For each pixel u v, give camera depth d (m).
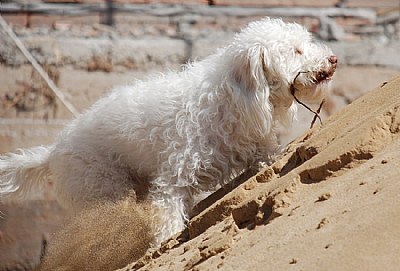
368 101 9.02
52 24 17.98
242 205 7.93
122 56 17.83
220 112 10.80
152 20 18.23
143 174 11.27
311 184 7.69
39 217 16.98
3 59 17.58
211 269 7.10
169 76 11.30
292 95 11.16
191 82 10.94
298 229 6.94
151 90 11.12
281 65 10.96
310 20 18.64
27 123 17.45
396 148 7.52
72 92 17.67
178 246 8.89
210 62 11.26
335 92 18.30
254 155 10.96
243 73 10.83
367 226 6.33
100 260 10.98
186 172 10.76
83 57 17.75
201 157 10.76
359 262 5.94
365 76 18.42
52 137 17.45
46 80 17.52
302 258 6.36
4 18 17.86
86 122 11.70
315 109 15.37
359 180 7.25
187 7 18.31
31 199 16.94
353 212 6.70
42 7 17.98
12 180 12.77
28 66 17.58
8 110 17.47
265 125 10.83
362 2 18.92
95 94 17.72
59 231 11.62
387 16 18.94
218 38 18.09
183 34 18.12
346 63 18.44
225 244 7.51
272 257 6.67
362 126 7.96
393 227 6.18
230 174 10.95
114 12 18.17
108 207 11.24
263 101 10.78
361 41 18.58
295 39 11.09
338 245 6.27
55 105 17.55
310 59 11.08
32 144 17.41
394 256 5.89
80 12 18.06
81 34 17.89
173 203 10.70
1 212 16.91
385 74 18.50
